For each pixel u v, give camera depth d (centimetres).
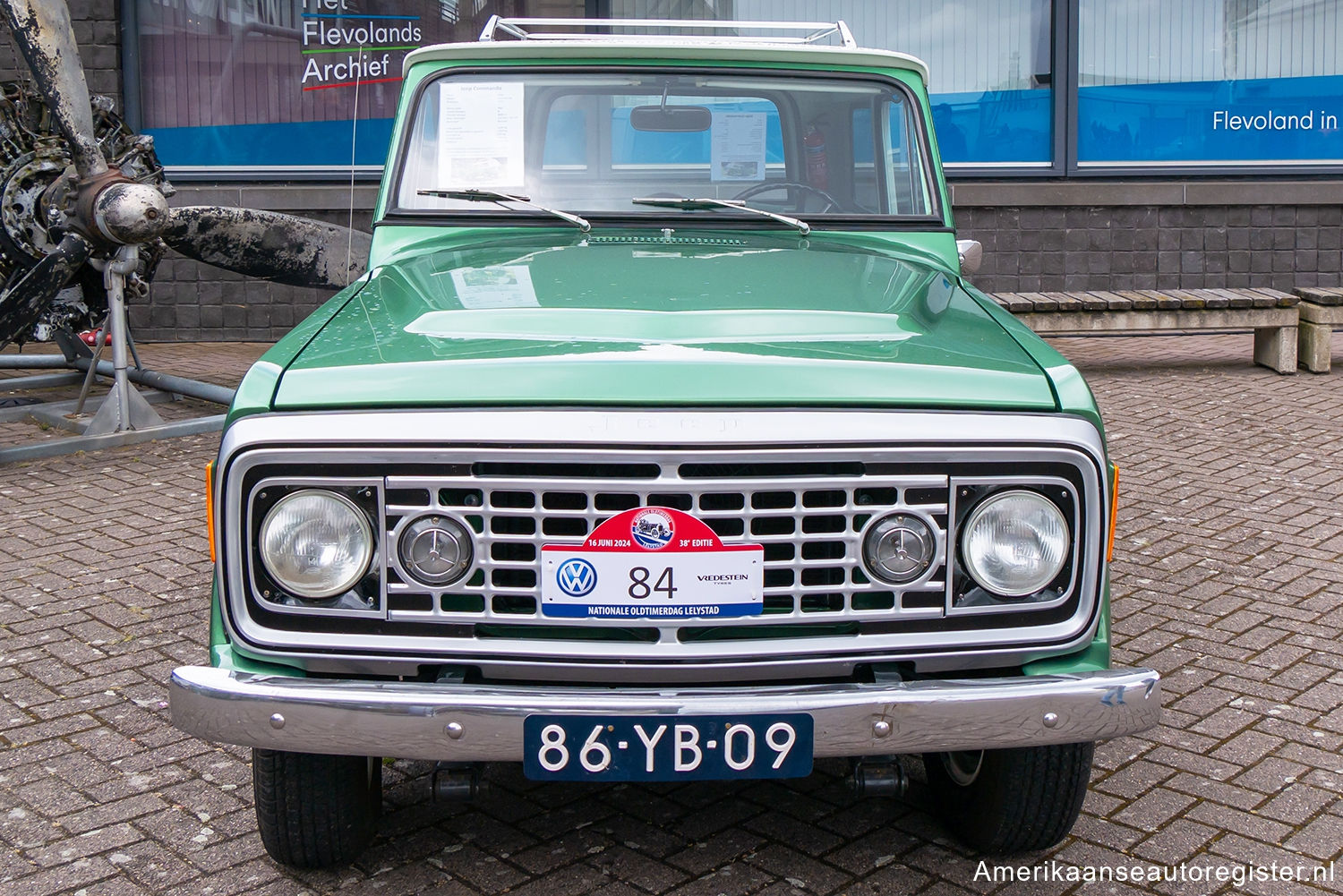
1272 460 643
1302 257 1030
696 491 224
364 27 987
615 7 1008
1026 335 270
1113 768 334
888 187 373
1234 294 868
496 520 232
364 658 232
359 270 716
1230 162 1026
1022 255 1018
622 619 228
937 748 229
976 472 230
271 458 225
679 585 228
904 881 281
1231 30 1010
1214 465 635
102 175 651
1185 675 393
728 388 228
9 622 436
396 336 254
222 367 902
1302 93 1020
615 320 259
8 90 695
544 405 225
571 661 230
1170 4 1007
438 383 229
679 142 370
